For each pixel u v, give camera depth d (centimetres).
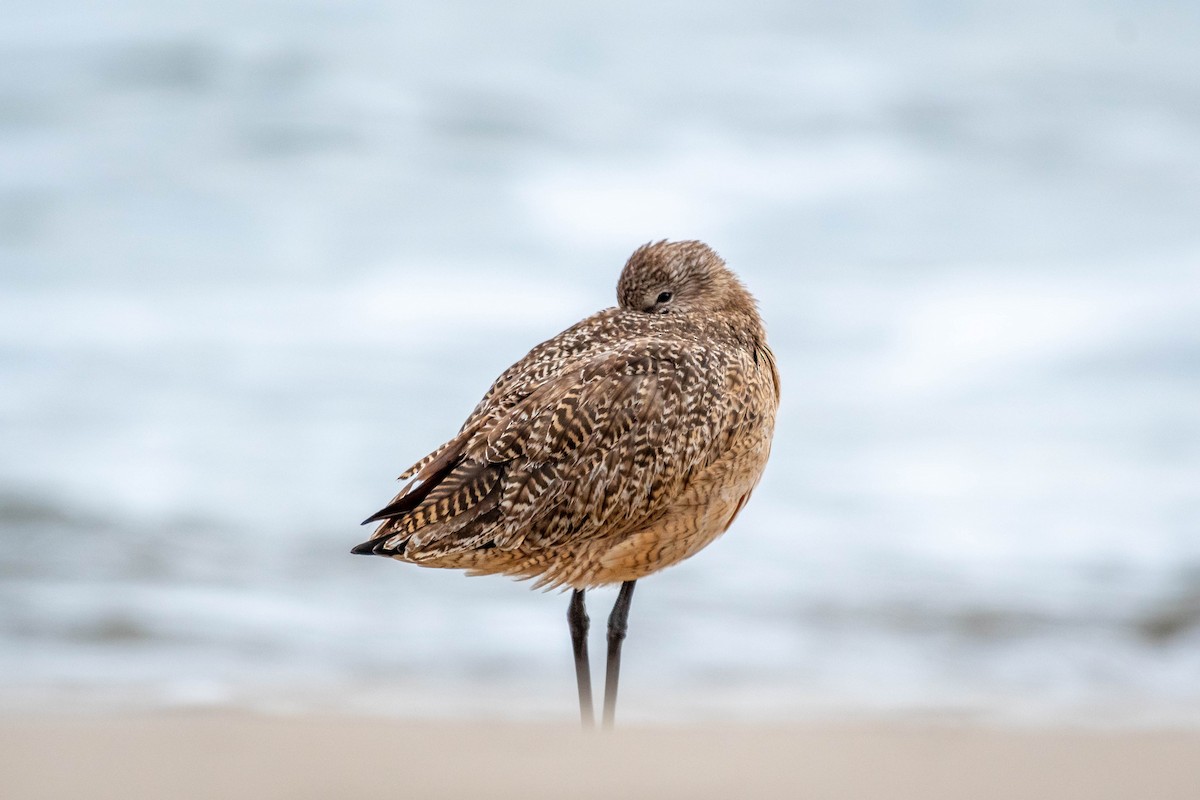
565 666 1209
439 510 852
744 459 906
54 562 1424
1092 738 734
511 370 917
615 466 864
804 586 1430
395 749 670
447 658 1205
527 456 859
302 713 939
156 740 686
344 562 1473
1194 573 1468
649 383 873
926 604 1371
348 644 1238
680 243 1002
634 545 884
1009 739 728
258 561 1454
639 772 627
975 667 1221
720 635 1289
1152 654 1259
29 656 1162
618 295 1016
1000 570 1475
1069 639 1264
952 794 608
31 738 689
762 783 613
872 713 1029
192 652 1192
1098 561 1502
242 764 634
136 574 1408
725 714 1025
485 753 661
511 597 1389
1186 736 747
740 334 966
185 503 1612
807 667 1213
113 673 1120
